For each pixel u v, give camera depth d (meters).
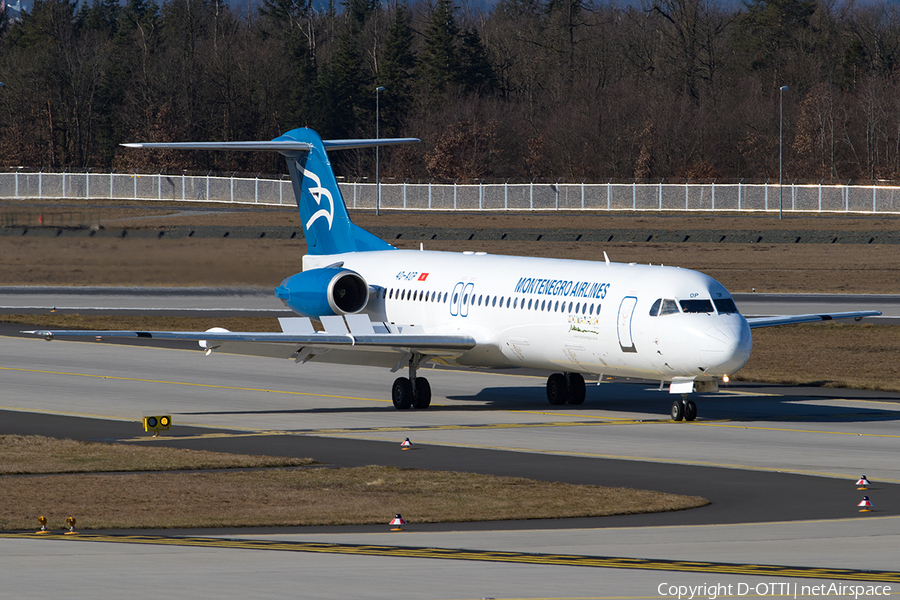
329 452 109.69
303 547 68.19
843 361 184.38
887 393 153.50
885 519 79.31
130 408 136.88
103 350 190.00
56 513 82.38
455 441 115.94
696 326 119.19
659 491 91.06
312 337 128.88
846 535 72.94
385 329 149.88
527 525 78.19
